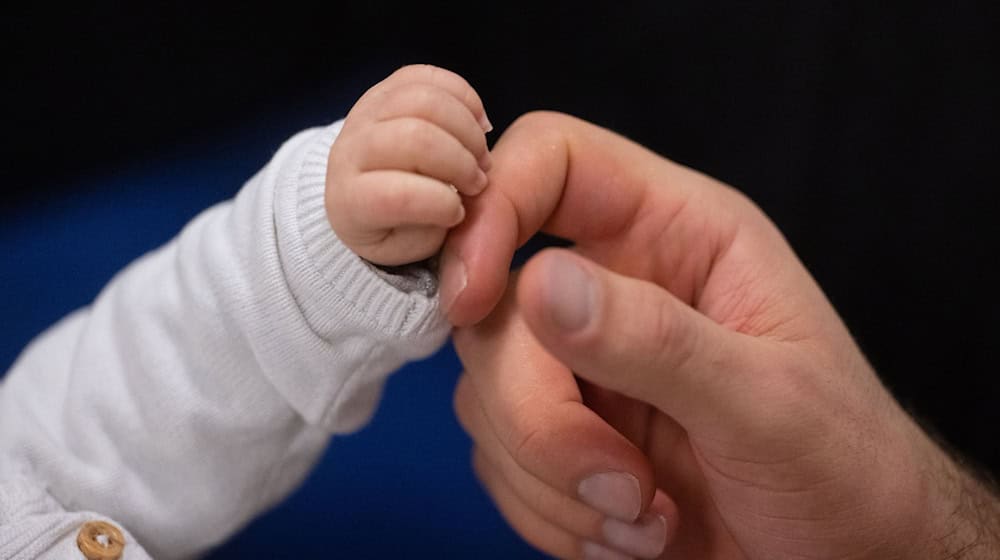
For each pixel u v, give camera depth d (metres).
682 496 0.55
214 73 0.77
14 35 0.73
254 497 0.58
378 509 0.65
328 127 0.54
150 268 0.59
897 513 0.51
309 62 0.78
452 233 0.50
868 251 0.71
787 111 0.72
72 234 0.73
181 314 0.56
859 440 0.50
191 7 0.75
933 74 0.70
